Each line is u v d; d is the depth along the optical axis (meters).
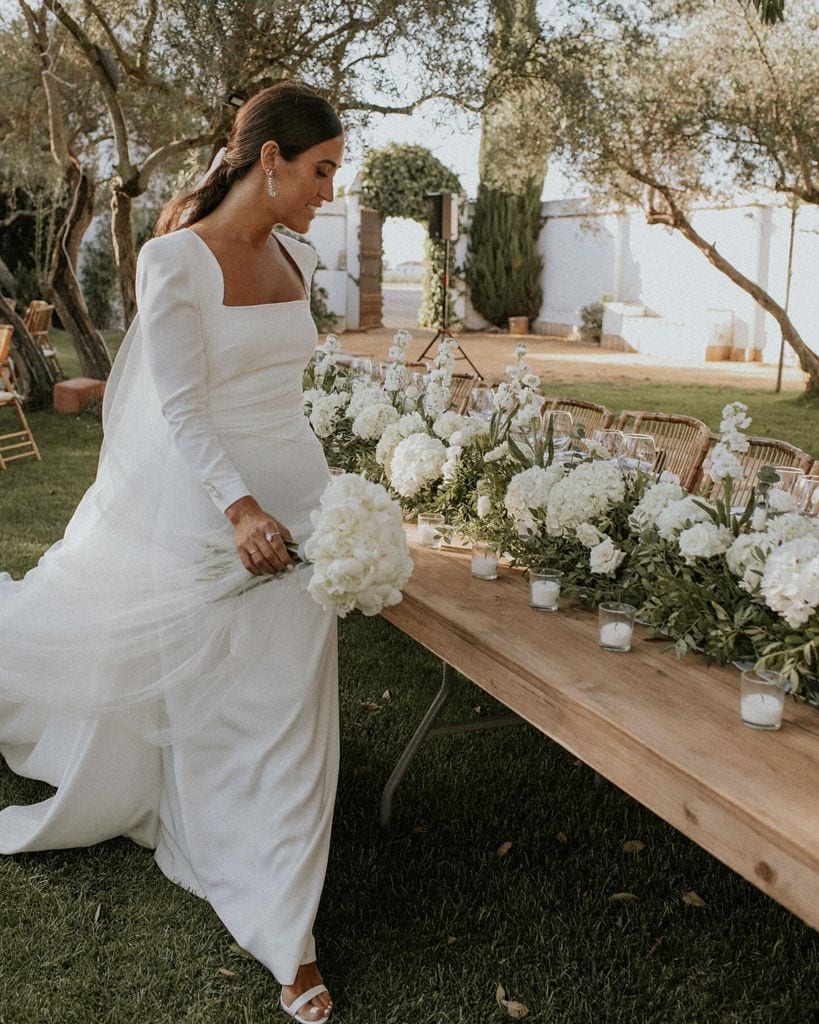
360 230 21.62
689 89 9.58
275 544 2.02
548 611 2.23
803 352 11.41
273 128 2.06
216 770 2.22
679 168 10.31
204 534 2.21
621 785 1.62
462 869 2.50
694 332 18.03
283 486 2.29
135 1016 1.98
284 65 7.82
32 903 2.32
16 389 10.44
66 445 8.25
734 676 1.87
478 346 19.53
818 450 8.55
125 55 7.88
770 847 1.31
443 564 2.64
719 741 1.57
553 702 1.79
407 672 3.80
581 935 2.26
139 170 8.70
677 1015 2.02
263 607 2.17
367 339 19.97
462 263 23.48
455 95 8.38
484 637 2.05
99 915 2.28
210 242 2.12
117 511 2.27
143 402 2.30
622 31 8.77
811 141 9.30
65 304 10.07
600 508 2.29
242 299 2.15
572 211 21.98
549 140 9.68
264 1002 2.03
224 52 7.38
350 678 3.73
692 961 2.19
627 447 3.58
